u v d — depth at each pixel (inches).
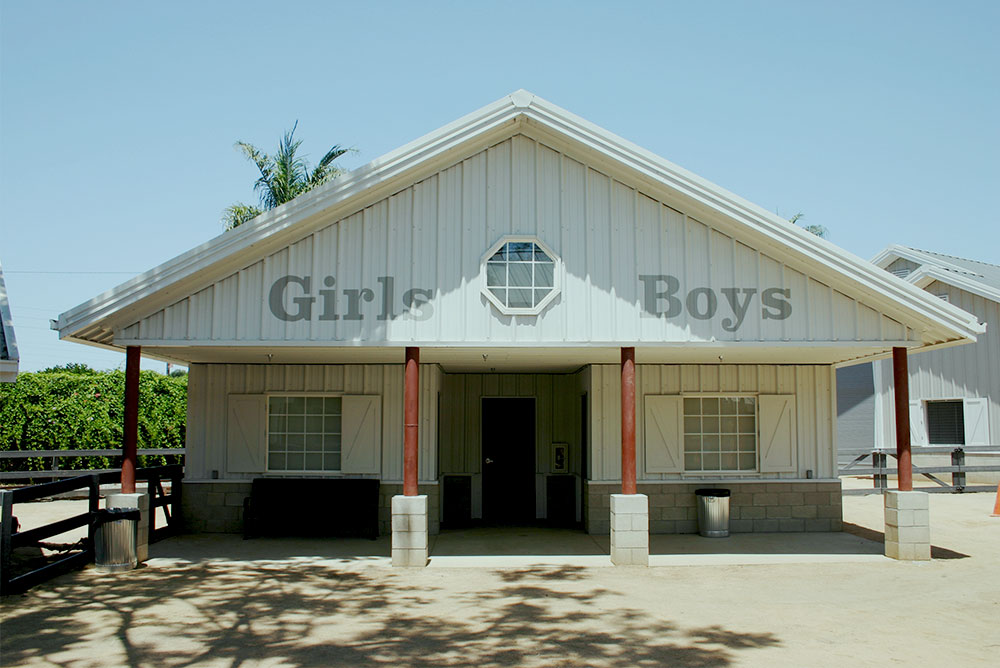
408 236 404.5
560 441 586.2
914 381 880.9
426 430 503.5
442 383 562.3
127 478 406.3
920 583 362.9
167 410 812.6
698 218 407.5
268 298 400.5
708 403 521.3
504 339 398.3
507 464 588.7
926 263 865.5
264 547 458.9
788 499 514.6
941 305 384.5
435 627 292.2
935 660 251.0
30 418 738.8
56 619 302.4
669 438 513.7
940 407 863.1
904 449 418.0
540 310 399.5
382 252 403.2
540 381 593.0
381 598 337.7
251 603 328.8
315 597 339.3
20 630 287.1
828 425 519.8
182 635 281.4
